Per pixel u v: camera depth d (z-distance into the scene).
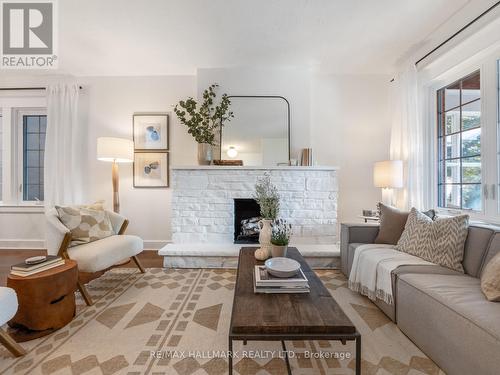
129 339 1.68
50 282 1.76
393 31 2.67
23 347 1.61
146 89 3.77
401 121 3.21
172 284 2.56
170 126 3.78
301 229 3.32
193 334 1.74
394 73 3.51
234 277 2.73
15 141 3.83
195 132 3.37
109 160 3.48
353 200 3.75
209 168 3.29
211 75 3.55
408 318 1.67
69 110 3.64
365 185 3.75
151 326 1.83
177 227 3.33
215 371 1.41
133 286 2.51
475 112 2.44
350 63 3.40
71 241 2.38
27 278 1.71
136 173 3.78
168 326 1.83
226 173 3.33
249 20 2.49
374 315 1.97
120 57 3.22
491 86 2.21
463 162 2.58
